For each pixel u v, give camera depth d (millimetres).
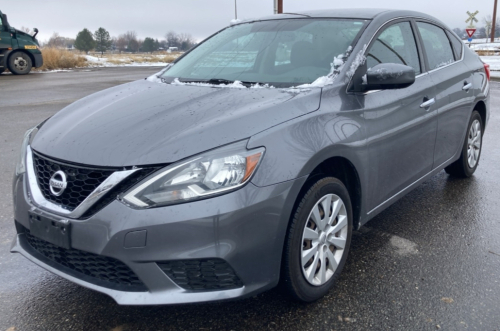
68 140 2504
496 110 8992
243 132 2297
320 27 3428
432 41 4031
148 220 2121
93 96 3348
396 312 2588
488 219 3887
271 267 2334
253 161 2229
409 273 3012
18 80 15070
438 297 2730
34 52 17719
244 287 2270
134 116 2619
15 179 2678
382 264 3129
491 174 5109
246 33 3756
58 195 2340
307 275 2561
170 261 2152
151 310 2629
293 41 3367
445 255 3256
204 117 2453
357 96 2904
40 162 2537
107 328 2473
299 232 2451
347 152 2680
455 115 4078
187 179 2148
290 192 2318
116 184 2178
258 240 2238
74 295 2785
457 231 3654
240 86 2984
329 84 2830
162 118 2523
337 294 2768
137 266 2156
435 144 3805
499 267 3086
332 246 2777
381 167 3068
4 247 3379
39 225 2371
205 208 2127
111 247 2156
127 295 2215
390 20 3500
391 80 2779
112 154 2264
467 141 4602
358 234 3613
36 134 2840
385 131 3035
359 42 3131
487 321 2502
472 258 3211
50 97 10836
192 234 2123
